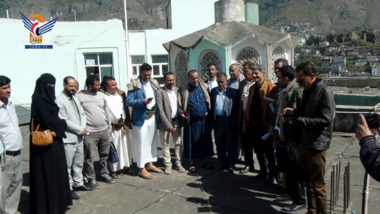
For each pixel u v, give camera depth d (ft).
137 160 18.11
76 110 15.30
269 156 16.19
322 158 11.57
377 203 14.06
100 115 16.47
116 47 48.39
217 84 20.21
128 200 15.29
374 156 6.73
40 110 13.05
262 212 13.61
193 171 18.61
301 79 11.59
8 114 13.21
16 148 13.41
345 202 12.87
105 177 17.53
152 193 15.98
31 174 13.41
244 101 17.58
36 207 13.29
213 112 18.42
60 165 13.57
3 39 43.24
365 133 7.15
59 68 46.39
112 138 17.71
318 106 11.31
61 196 13.58
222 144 18.52
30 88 44.98
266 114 16.06
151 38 53.78
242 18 33.35
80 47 47.03
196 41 30.76
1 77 12.94
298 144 12.41
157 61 54.90
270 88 16.10
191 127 18.53
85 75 48.19
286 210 13.48
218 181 17.21
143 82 17.90
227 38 29.37
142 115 17.69
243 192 15.70
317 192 11.76
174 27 55.01
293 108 12.76
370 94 39.45
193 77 18.10
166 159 18.66
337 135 24.94
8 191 13.56
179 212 13.92
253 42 28.91
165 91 18.02
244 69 17.60
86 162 16.55
